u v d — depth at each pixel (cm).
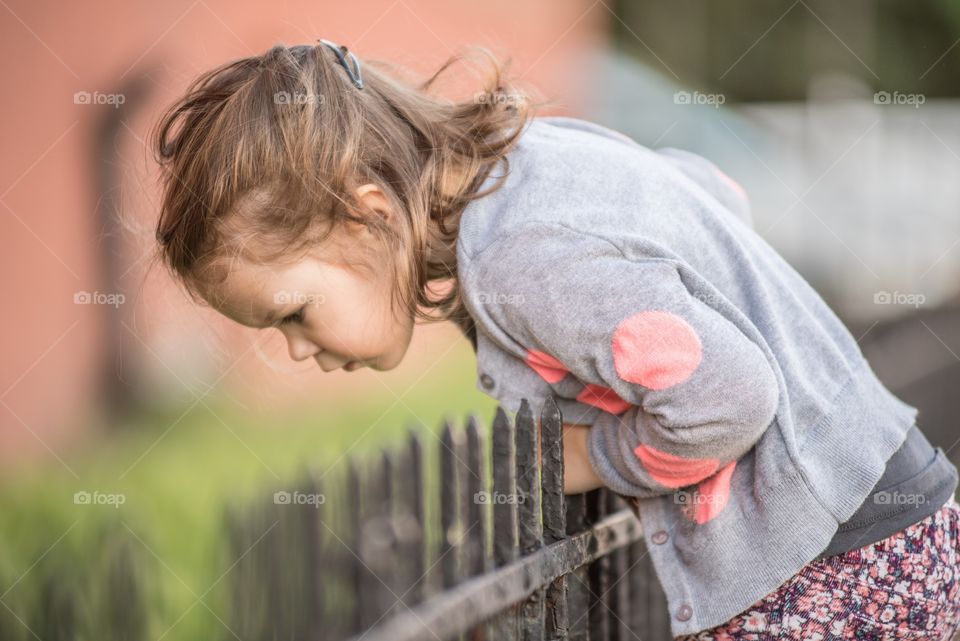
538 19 1686
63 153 1036
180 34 1110
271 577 383
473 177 317
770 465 298
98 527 520
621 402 318
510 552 307
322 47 329
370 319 325
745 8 2512
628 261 292
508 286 297
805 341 319
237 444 957
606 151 320
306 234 312
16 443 968
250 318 329
